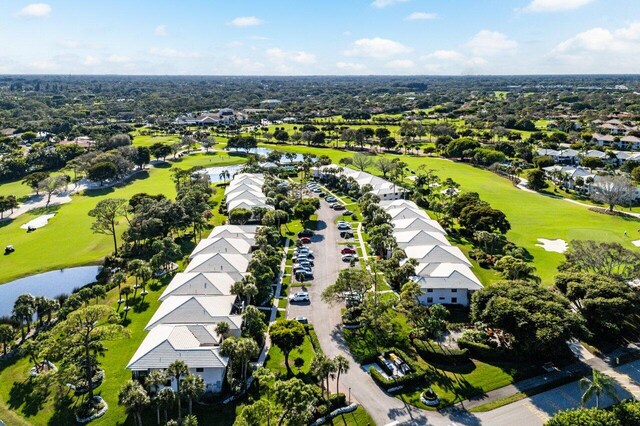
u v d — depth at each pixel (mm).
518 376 67688
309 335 79312
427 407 61594
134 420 59656
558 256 112875
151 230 121188
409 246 107750
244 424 50312
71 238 133750
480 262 108188
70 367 65188
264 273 92938
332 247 121812
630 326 77688
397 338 78875
